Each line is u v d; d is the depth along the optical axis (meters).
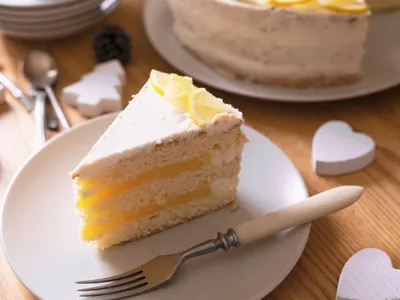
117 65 0.50
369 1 0.56
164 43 0.53
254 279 0.34
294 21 0.46
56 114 0.47
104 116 0.44
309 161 0.44
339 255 0.37
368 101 0.49
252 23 0.47
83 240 0.36
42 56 0.51
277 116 0.48
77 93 0.47
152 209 0.38
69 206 0.38
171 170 0.37
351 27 0.47
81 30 0.54
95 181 0.35
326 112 0.48
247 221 0.37
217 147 0.38
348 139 0.43
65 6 0.50
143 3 0.60
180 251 0.37
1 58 0.52
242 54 0.48
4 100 0.48
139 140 0.36
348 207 0.40
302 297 0.35
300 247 0.36
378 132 0.46
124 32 0.53
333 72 0.49
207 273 0.35
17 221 0.37
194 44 0.51
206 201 0.39
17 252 0.35
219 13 0.48
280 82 0.49
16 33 0.52
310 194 0.41
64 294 0.33
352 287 0.34
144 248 0.37
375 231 0.39
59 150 0.41
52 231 0.37
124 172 0.36
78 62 0.52
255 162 0.42
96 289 0.33
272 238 0.36
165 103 0.38
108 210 0.36
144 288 0.34
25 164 0.40
